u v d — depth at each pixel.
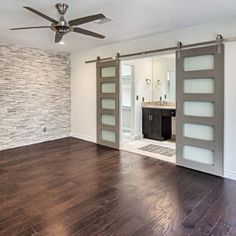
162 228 2.10
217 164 3.42
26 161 4.13
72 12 2.94
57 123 5.99
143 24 3.49
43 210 2.42
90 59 5.52
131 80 5.91
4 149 4.93
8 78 4.89
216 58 3.30
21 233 2.02
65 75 6.06
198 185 3.09
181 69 3.74
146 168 3.79
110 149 5.02
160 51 4.04
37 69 5.42
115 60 4.86
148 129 6.10
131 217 2.29
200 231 2.06
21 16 3.11
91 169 3.72
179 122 3.85
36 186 3.04
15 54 4.97
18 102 5.11
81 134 6.03
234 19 3.15
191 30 3.61
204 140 3.56
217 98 3.34
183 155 3.86
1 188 2.98
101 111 5.35
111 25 3.54
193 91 3.65
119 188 2.99
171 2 2.67
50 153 4.66
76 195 2.78
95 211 2.41
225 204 2.56
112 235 2.00
